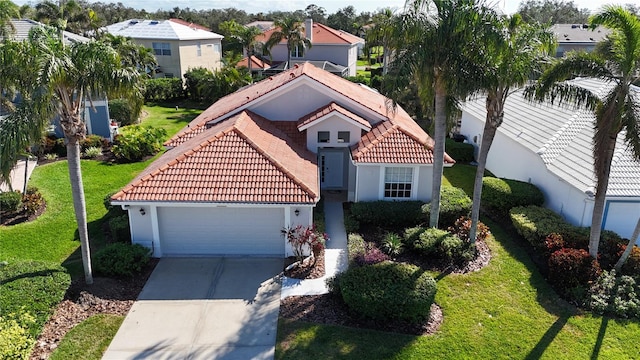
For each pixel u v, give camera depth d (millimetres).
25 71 11383
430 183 19203
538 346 12047
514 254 16719
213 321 12812
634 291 14023
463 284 14742
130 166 26031
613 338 12438
